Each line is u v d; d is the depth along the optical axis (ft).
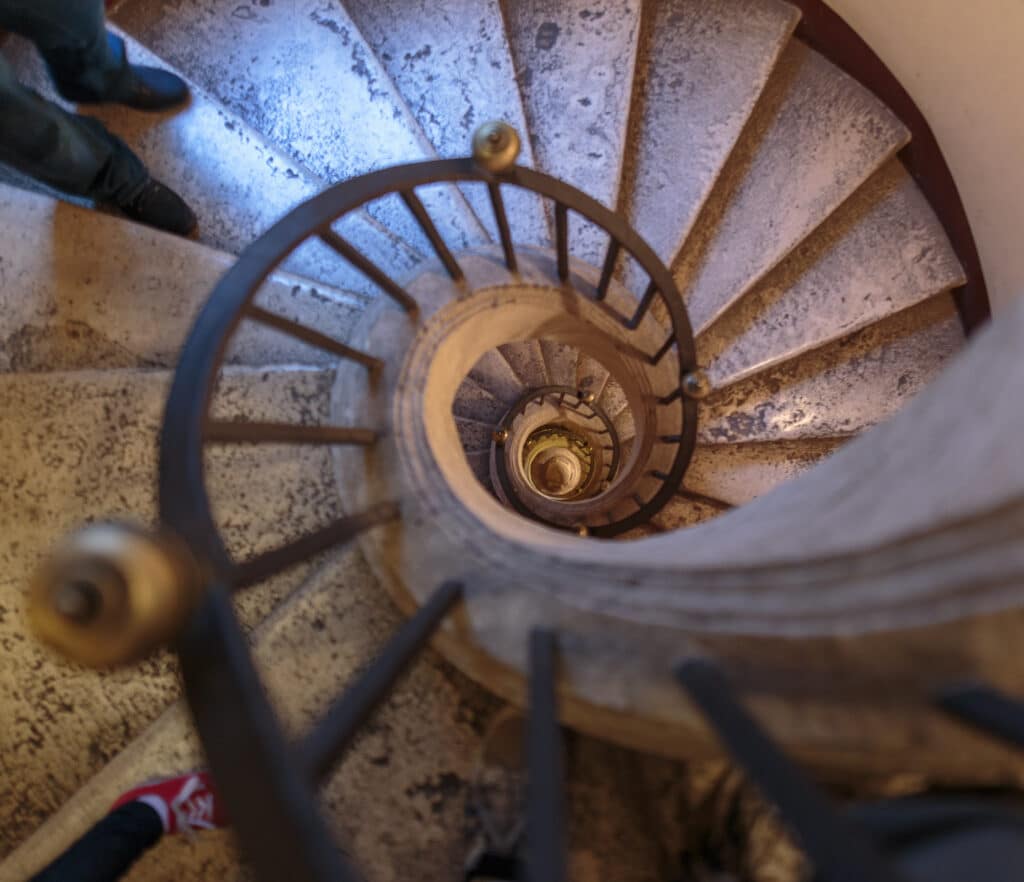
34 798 6.82
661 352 10.61
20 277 8.19
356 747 6.72
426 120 10.97
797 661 3.87
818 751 4.08
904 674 3.42
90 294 8.30
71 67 7.63
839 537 3.90
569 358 19.31
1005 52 9.59
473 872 6.18
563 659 5.35
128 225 8.50
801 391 12.25
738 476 12.32
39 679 6.89
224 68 10.54
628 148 11.57
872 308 11.80
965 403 3.85
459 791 6.61
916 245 11.94
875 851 2.67
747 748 3.30
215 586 3.91
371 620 7.12
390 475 7.09
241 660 3.65
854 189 11.69
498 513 7.46
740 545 4.90
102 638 2.89
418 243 9.98
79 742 6.87
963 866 2.95
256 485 7.57
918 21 10.81
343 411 7.65
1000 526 2.96
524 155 10.79
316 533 5.54
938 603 3.21
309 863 3.07
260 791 3.26
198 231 9.59
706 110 11.63
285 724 6.83
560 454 22.30
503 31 11.14
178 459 4.56
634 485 12.94
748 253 11.64
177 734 6.80
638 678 4.94
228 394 7.89
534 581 5.98
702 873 5.62
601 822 6.06
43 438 7.30
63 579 2.88
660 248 11.18
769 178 11.87
